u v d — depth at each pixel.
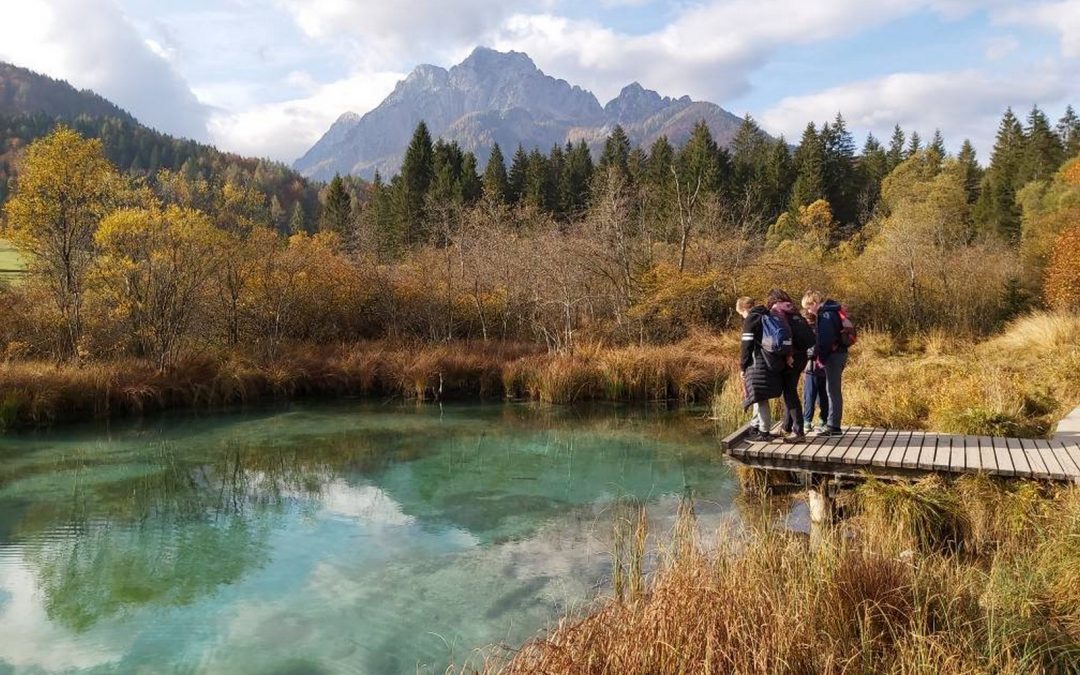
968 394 9.13
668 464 9.77
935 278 18.77
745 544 4.57
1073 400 9.18
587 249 19.23
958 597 3.83
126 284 15.19
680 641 3.38
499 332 20.27
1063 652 3.41
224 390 14.10
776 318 6.78
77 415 12.57
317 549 6.76
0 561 6.49
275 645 4.92
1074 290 16.86
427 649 4.80
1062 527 4.66
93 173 15.06
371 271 19.97
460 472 9.52
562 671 3.40
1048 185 37.31
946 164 47.72
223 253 16.45
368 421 12.80
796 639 3.35
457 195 41.88
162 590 5.85
